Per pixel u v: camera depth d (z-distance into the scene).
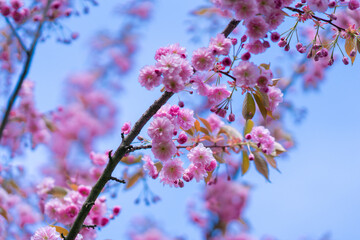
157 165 2.29
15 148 3.18
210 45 2.17
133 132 2.13
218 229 2.70
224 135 2.43
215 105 2.24
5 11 2.61
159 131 2.15
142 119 2.14
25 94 3.18
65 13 2.74
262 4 2.14
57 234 2.16
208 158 2.21
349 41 2.24
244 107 2.21
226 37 2.19
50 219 2.45
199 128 2.35
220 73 2.21
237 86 2.22
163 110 2.20
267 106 2.21
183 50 2.18
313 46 2.23
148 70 2.14
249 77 2.15
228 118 2.24
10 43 2.67
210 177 2.29
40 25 2.30
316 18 2.21
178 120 2.21
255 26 2.15
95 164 2.74
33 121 3.23
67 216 2.41
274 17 2.15
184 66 2.15
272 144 2.33
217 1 2.15
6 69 2.89
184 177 2.20
